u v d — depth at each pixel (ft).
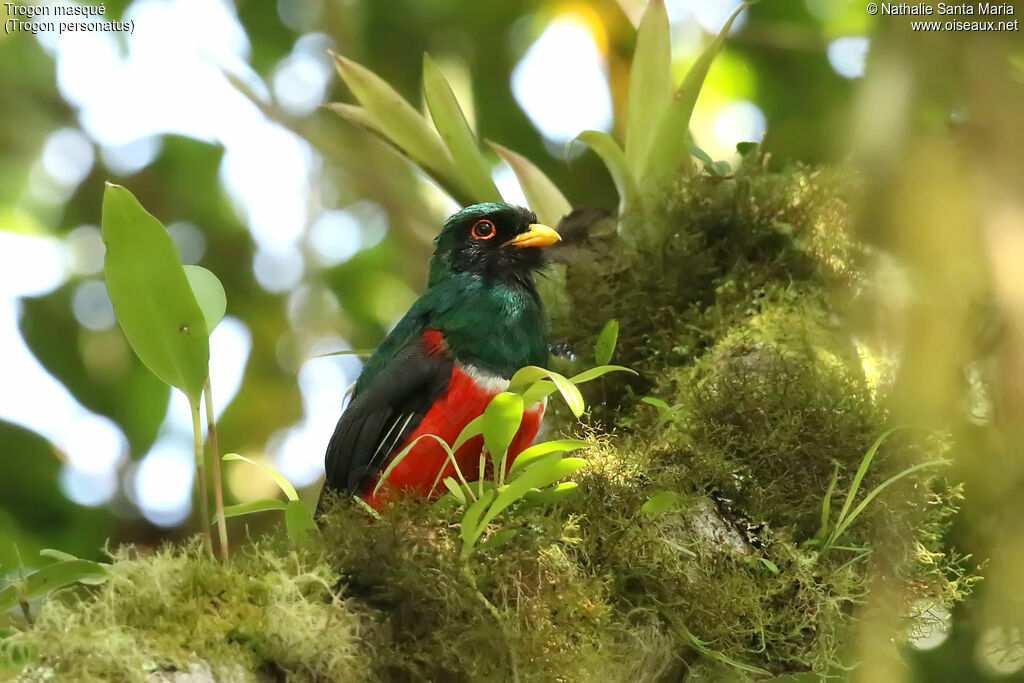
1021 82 12.84
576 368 26.22
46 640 13.88
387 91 27.53
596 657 17.29
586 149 42.65
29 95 46.19
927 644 28.58
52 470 39.65
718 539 19.44
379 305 46.68
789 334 23.32
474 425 17.80
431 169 28.09
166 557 15.67
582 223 27.30
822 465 20.45
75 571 16.96
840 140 21.34
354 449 24.66
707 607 18.65
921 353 12.46
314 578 15.53
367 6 45.37
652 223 26.48
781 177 26.13
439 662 16.29
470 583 16.62
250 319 46.42
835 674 19.35
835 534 19.03
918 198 12.27
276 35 45.42
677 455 20.75
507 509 18.24
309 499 41.73
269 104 43.16
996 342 14.71
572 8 42.50
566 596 17.25
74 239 45.83
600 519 18.95
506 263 26.09
